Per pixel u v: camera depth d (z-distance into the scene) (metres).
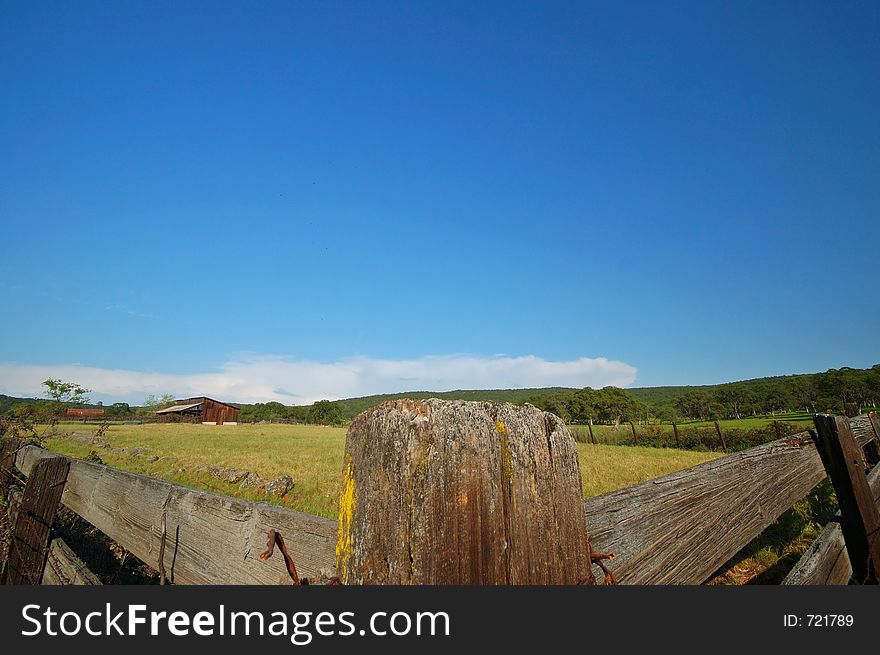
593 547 1.28
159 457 19.89
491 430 1.02
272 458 20.77
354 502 1.04
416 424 0.96
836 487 2.82
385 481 0.97
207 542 1.86
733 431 25.12
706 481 1.93
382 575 0.94
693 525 1.77
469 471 0.97
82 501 3.38
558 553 1.08
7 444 4.85
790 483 2.69
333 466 17.78
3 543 3.44
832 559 2.38
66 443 22.02
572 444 1.18
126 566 4.69
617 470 14.91
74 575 2.71
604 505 1.38
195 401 89.31
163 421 77.81
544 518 1.07
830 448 2.86
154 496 2.35
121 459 18.27
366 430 1.04
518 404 1.12
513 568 0.99
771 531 5.86
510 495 1.02
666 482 1.70
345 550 1.05
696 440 26.70
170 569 2.10
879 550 2.73
